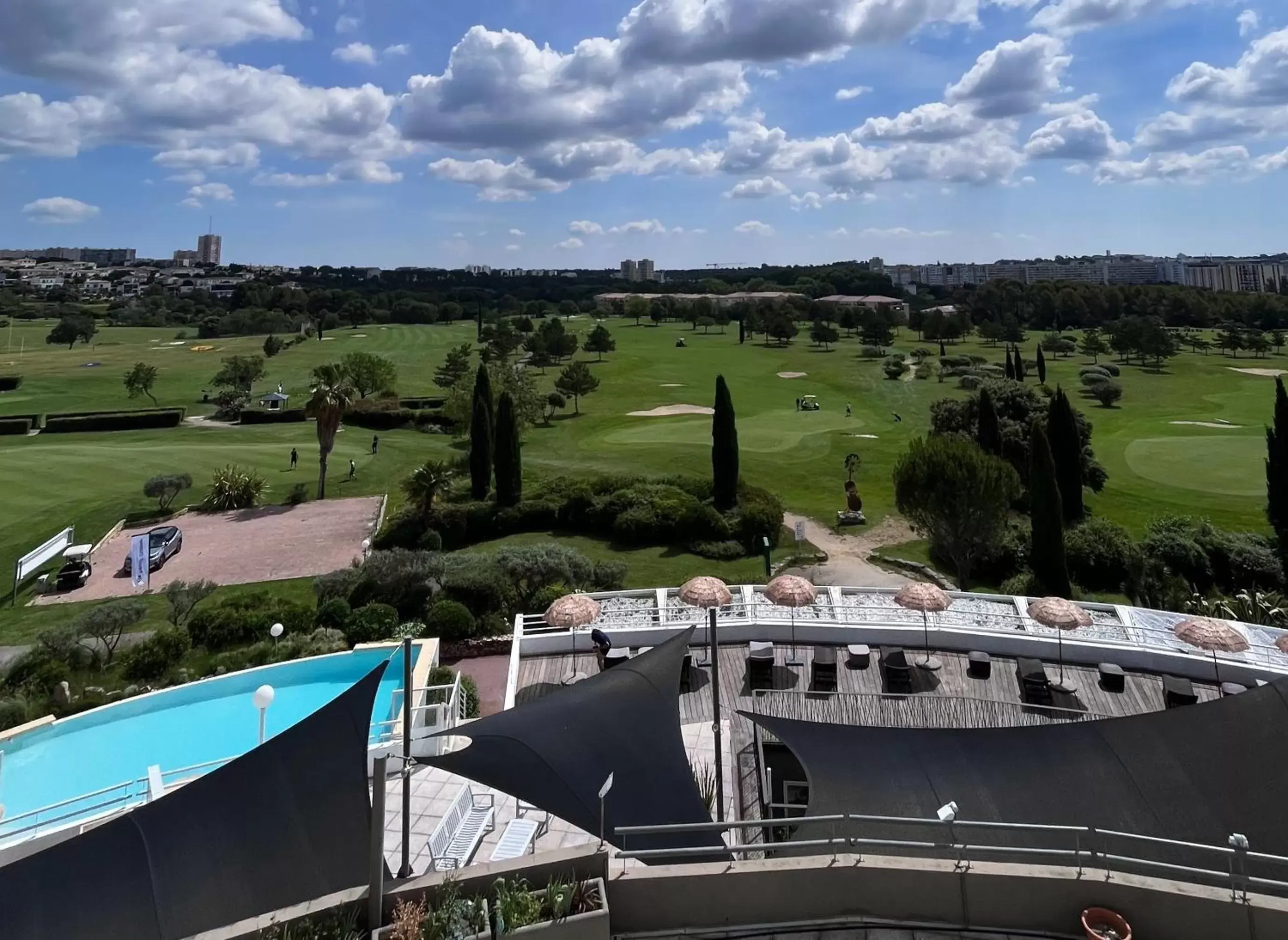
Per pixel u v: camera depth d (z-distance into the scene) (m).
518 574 28.77
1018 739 10.80
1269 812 9.43
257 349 116.12
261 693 13.16
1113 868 9.09
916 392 84.38
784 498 45.97
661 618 20.05
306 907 7.00
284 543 37.84
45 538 36.97
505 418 40.94
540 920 6.86
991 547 32.84
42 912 7.56
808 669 17.86
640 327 160.50
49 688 20.73
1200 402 77.31
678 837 9.73
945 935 7.27
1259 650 17.05
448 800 13.90
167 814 8.66
